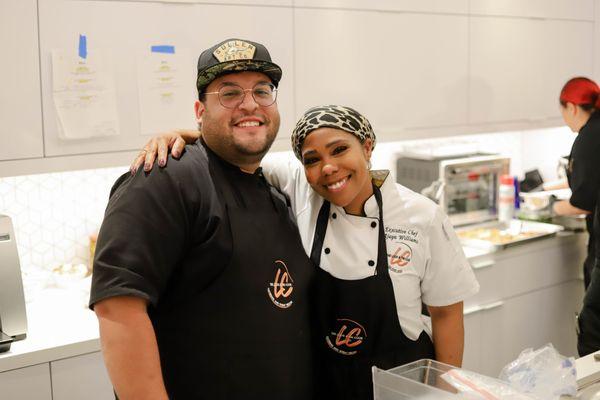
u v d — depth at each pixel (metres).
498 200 3.67
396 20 3.11
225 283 1.52
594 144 3.12
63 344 2.17
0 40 2.21
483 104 3.49
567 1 3.77
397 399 1.32
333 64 2.94
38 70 2.29
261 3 2.71
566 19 3.78
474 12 3.37
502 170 3.64
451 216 3.47
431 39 3.24
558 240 3.49
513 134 4.21
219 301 1.52
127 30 2.43
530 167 4.28
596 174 3.12
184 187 1.51
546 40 3.70
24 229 2.71
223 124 1.55
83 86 2.37
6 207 2.66
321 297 1.69
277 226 1.63
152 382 1.39
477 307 3.18
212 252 1.51
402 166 3.61
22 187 2.69
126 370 1.38
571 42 3.83
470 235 3.40
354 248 1.67
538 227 3.55
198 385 1.53
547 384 1.42
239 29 2.67
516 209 3.86
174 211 1.48
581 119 3.24
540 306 3.48
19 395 2.11
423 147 3.65
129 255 1.40
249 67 1.54
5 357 2.07
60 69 2.32
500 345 3.33
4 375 2.08
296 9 2.81
